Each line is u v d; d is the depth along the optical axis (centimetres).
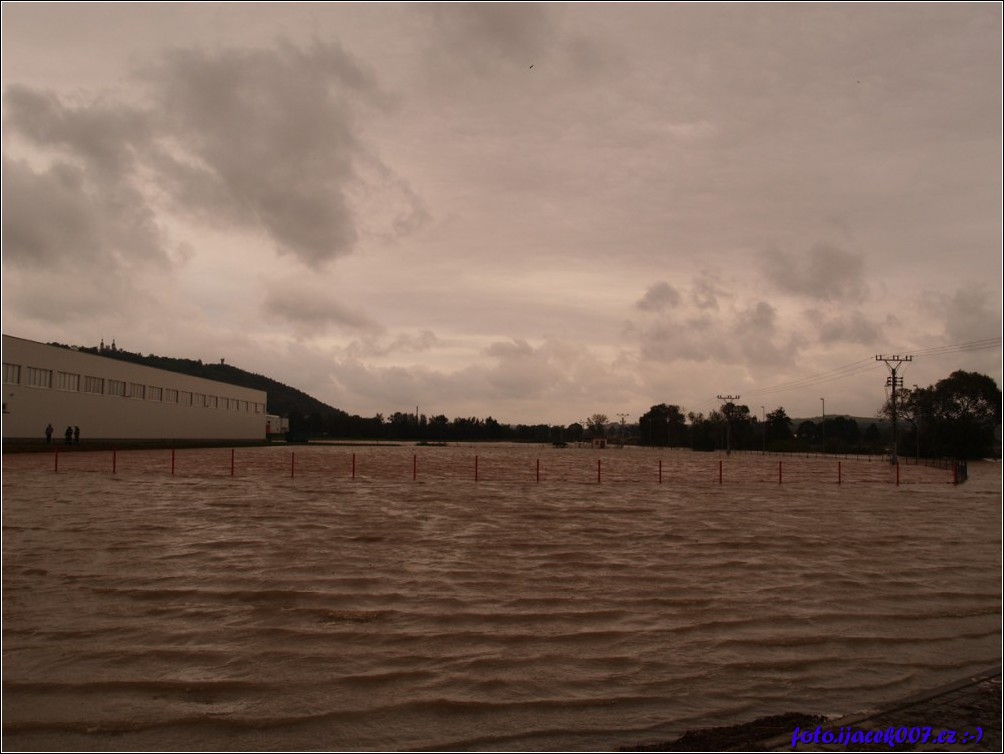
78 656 708
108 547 1309
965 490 3341
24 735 536
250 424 9850
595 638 786
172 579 1046
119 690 625
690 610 912
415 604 921
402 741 534
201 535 1463
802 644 779
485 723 566
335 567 1148
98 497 2197
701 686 650
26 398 4966
